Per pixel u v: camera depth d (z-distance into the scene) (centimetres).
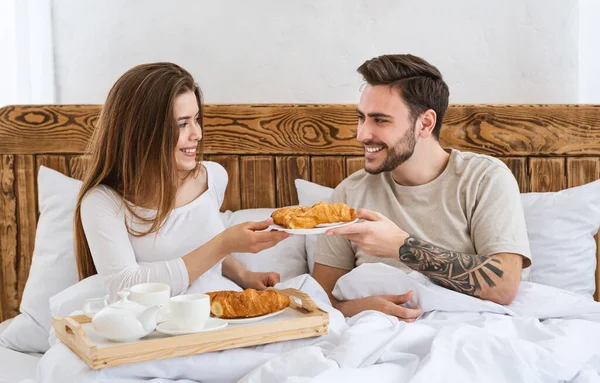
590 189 209
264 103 240
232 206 231
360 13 240
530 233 204
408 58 181
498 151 226
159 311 134
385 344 134
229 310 139
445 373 124
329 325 143
